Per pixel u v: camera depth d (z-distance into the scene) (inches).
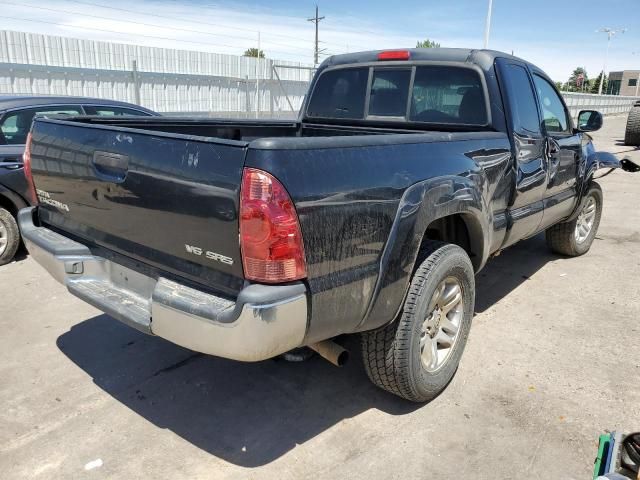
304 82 776.3
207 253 90.1
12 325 162.7
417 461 105.3
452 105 155.3
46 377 134.3
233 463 104.9
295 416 120.0
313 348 109.1
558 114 193.6
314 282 88.7
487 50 153.4
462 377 135.6
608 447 90.1
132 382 133.0
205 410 122.0
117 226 107.3
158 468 103.3
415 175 108.0
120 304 105.6
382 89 172.2
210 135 176.2
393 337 111.7
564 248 228.4
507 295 190.9
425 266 114.2
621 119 1430.9
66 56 537.3
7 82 470.9
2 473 101.3
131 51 586.9
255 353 84.8
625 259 233.3
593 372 137.9
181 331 91.2
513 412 120.9
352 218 93.5
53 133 119.3
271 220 81.5
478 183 126.5
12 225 215.8
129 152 98.9
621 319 170.6
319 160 88.7
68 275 117.3
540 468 103.4
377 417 119.6
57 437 111.8
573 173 197.6
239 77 685.3
